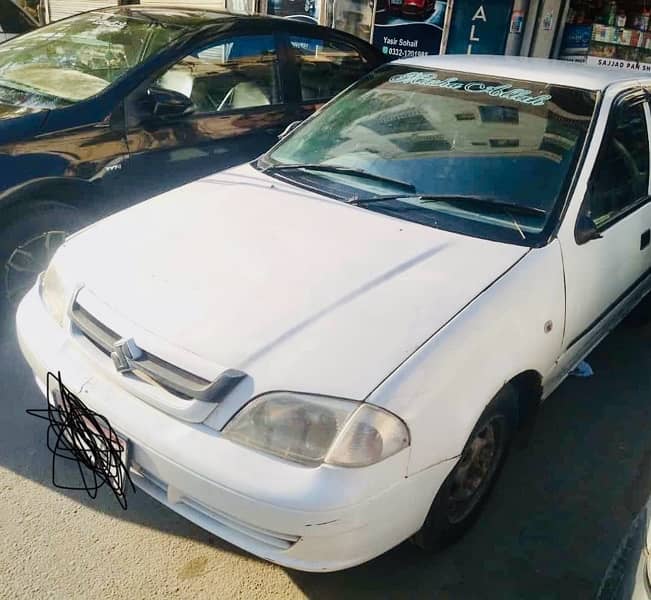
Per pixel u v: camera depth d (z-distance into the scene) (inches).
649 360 163.8
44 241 144.9
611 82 129.0
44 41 178.5
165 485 84.9
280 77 186.7
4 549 95.9
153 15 180.4
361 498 75.3
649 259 144.1
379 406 76.9
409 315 87.0
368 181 119.2
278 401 77.6
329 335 82.9
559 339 107.0
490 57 147.0
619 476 122.1
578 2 339.6
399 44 345.7
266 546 80.5
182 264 96.0
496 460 102.3
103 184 148.4
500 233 105.0
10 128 137.9
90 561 95.6
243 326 84.2
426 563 100.1
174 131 159.2
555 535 107.3
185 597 91.7
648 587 67.1
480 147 119.1
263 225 106.0
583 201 111.7
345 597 93.9
